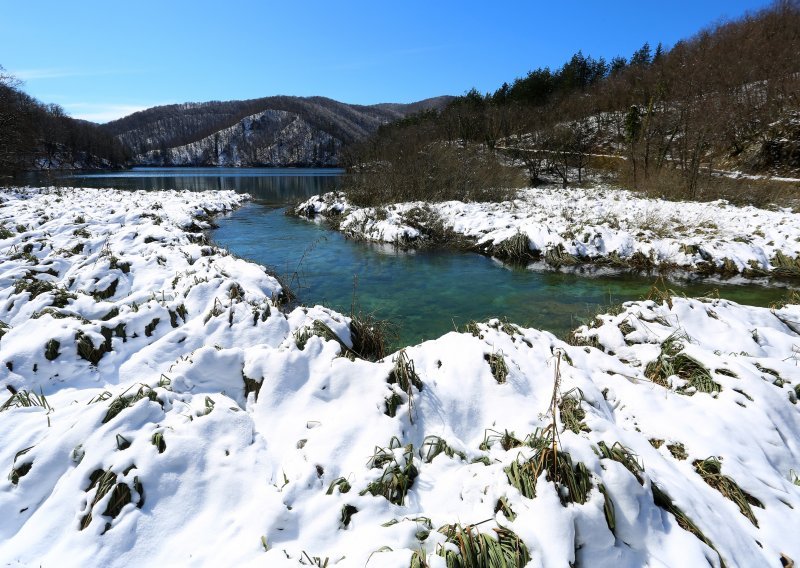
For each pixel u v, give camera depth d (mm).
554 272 11109
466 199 19609
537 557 2299
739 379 3873
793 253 10500
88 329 4789
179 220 15000
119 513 2686
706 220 12992
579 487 2598
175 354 4883
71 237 9367
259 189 35406
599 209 15867
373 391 3758
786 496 2912
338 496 2824
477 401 3904
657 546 2482
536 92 49500
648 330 5266
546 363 4363
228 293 6293
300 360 4121
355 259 12391
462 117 43375
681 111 23453
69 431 3197
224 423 3395
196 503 2836
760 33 37125
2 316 5504
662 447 3420
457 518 2648
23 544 2549
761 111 23781
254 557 2432
